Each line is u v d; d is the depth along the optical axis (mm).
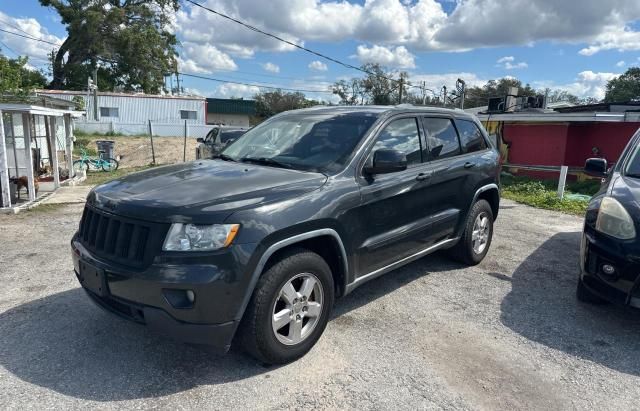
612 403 3012
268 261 3205
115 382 3098
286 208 3191
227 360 3391
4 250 6094
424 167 4516
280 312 3240
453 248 5457
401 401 2965
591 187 13680
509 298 4664
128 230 3080
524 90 58500
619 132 15781
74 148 23922
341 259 3625
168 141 30516
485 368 3377
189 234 2883
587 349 3684
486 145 5668
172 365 3312
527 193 12523
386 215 4016
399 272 5355
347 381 3166
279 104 62906
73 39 43281
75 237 3643
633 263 3703
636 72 66312
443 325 4035
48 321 3953
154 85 47219
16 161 11445
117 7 42781
